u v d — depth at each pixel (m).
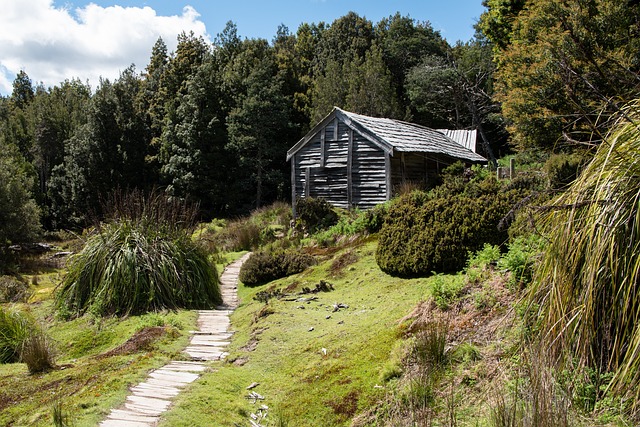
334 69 39.88
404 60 47.75
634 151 3.98
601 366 4.08
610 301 4.07
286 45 60.84
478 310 5.99
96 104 37.81
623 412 3.69
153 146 40.19
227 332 8.89
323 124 19.70
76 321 10.13
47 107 49.62
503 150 39.81
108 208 12.19
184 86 40.09
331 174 19.61
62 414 5.27
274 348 7.35
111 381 6.27
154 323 9.14
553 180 9.22
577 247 4.20
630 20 9.07
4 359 8.48
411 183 17.55
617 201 3.97
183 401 5.56
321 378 5.93
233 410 5.50
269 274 12.66
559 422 3.42
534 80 10.34
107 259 10.79
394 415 4.69
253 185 37.81
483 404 4.41
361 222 14.10
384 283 9.34
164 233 11.81
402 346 5.86
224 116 37.69
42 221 40.34
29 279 17.27
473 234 8.44
